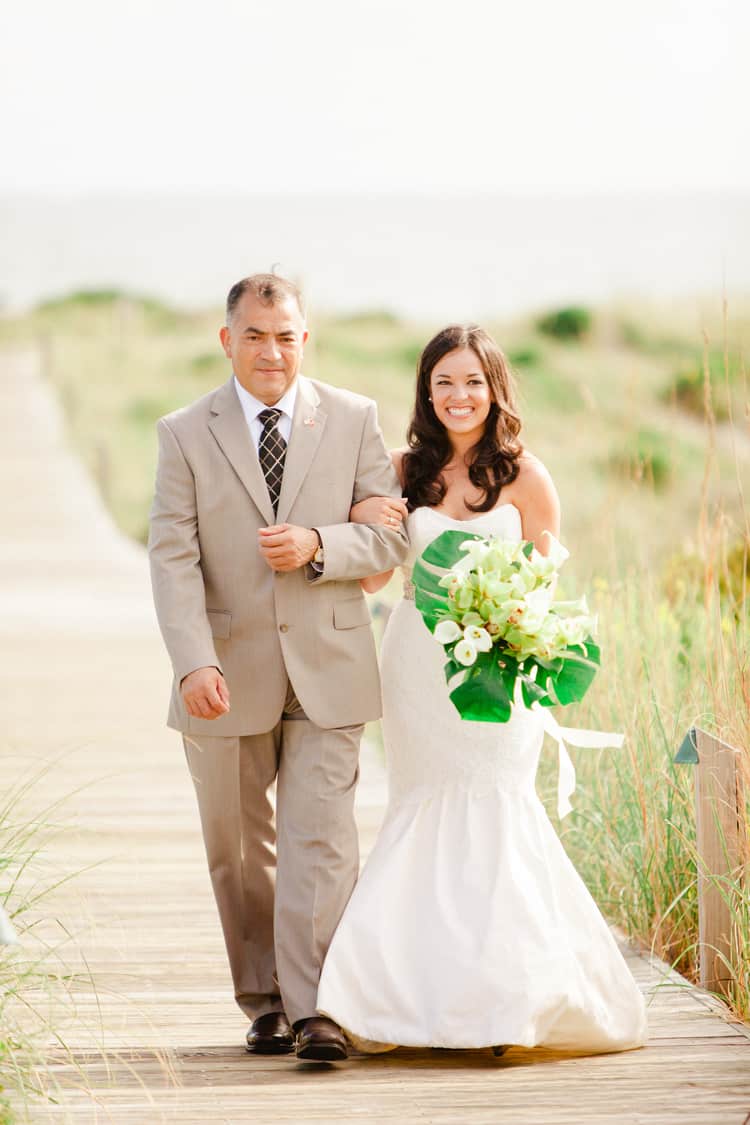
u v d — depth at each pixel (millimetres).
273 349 7844
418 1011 7668
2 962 7633
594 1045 7836
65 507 43594
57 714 19297
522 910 7805
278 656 7957
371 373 90125
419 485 8484
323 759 7938
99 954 9656
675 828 9719
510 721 8086
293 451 8000
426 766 8172
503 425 8492
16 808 13602
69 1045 7973
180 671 7691
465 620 7730
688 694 10828
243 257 144000
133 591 31984
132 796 14727
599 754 11102
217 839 8039
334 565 7797
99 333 110875
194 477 7957
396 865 8008
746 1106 7145
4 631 26906
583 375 71938
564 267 134875
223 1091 7340
